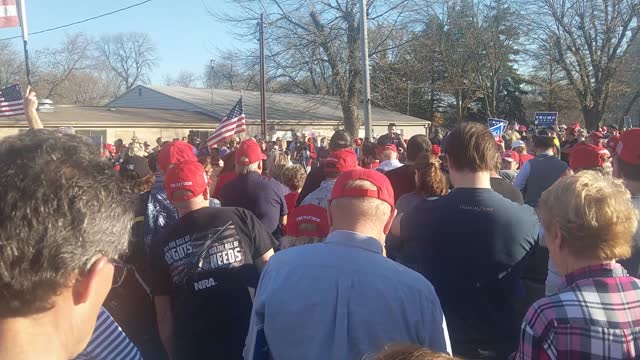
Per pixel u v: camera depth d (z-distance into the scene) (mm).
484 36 42875
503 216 2629
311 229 3184
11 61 53812
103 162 1108
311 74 30547
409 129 41562
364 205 2186
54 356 998
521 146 8961
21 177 957
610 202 1854
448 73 43312
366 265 2094
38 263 940
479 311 2684
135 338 3346
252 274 3023
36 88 54781
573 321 1767
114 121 29406
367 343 1988
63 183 982
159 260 3012
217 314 2912
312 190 5312
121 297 3262
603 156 4730
